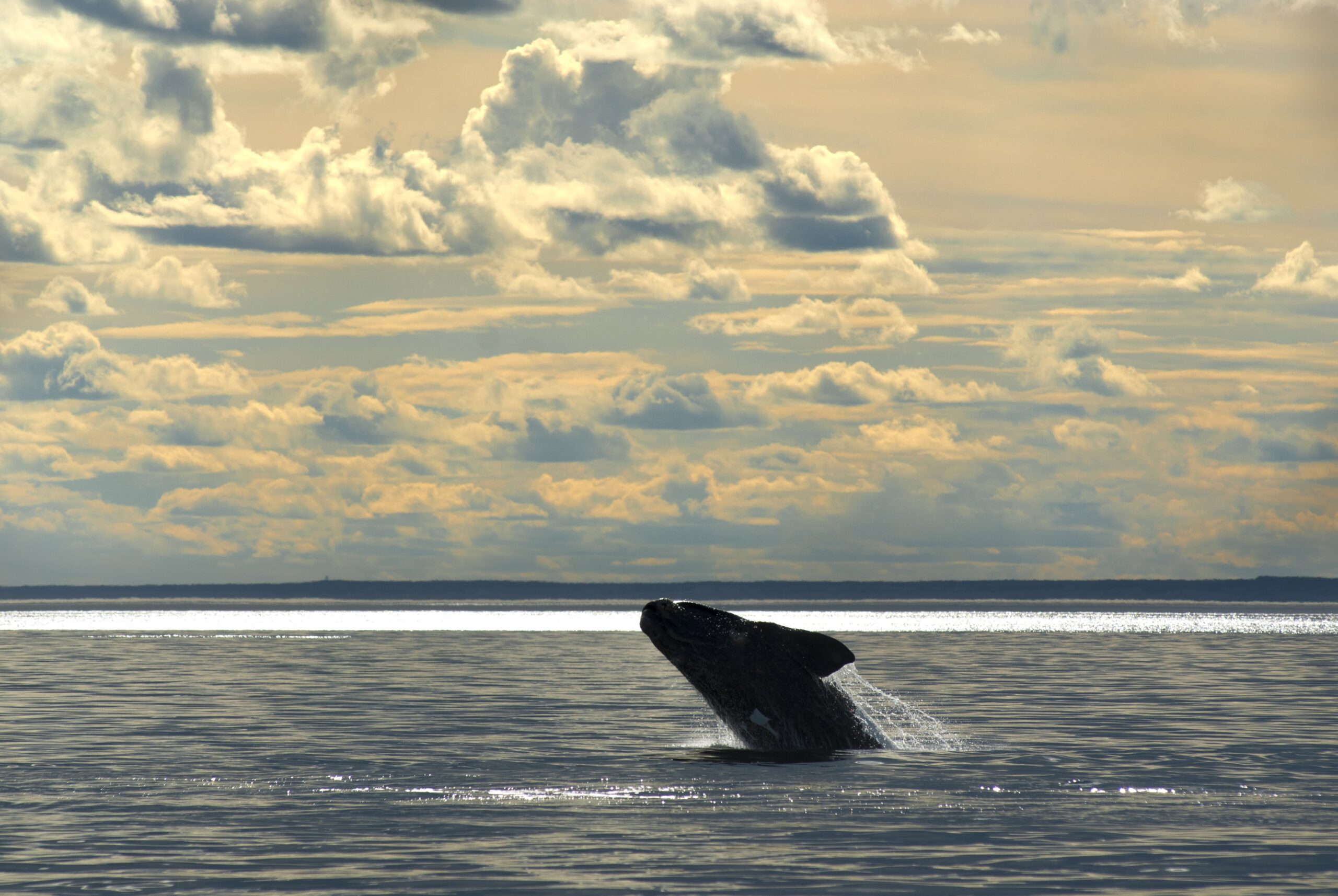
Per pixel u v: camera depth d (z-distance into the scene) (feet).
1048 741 299.58
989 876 163.53
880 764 256.93
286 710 378.32
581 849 178.81
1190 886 158.20
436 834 189.98
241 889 157.38
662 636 274.36
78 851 178.40
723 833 189.98
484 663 652.48
